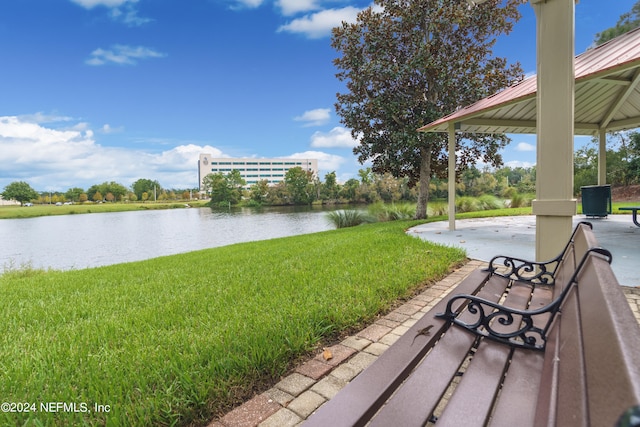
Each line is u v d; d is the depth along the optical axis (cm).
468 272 380
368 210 1435
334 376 181
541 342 154
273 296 300
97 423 143
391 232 713
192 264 545
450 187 730
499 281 254
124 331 243
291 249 601
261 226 2036
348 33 1216
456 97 1135
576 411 64
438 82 1138
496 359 137
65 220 3547
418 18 1141
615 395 47
